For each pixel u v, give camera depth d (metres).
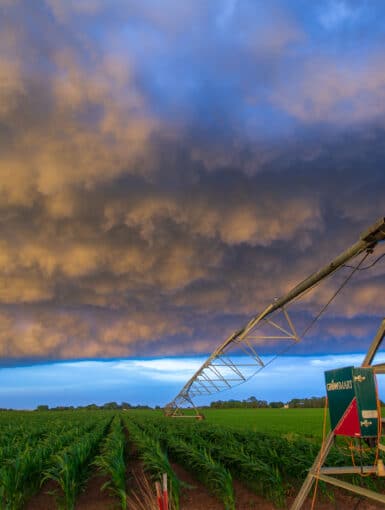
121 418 66.88
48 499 13.16
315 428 42.00
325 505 12.14
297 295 15.94
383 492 12.82
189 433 23.92
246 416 86.06
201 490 13.96
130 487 14.38
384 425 8.98
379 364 9.19
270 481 12.60
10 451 17.41
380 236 9.64
